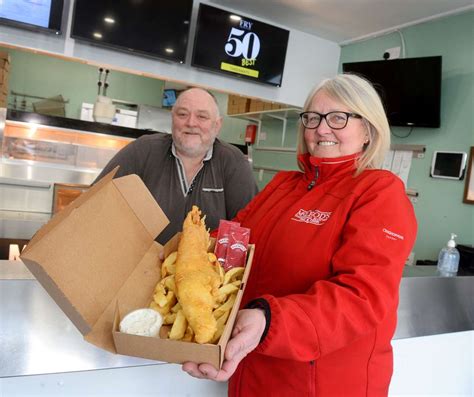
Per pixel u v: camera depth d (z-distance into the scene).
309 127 1.07
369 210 0.87
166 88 6.66
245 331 0.64
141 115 5.19
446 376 1.93
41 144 2.89
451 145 2.96
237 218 1.26
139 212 0.82
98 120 3.47
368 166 1.04
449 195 2.95
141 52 3.07
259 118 5.01
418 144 3.20
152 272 0.81
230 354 0.60
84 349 1.26
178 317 0.64
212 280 0.68
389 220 0.84
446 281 1.89
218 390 1.44
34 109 5.65
